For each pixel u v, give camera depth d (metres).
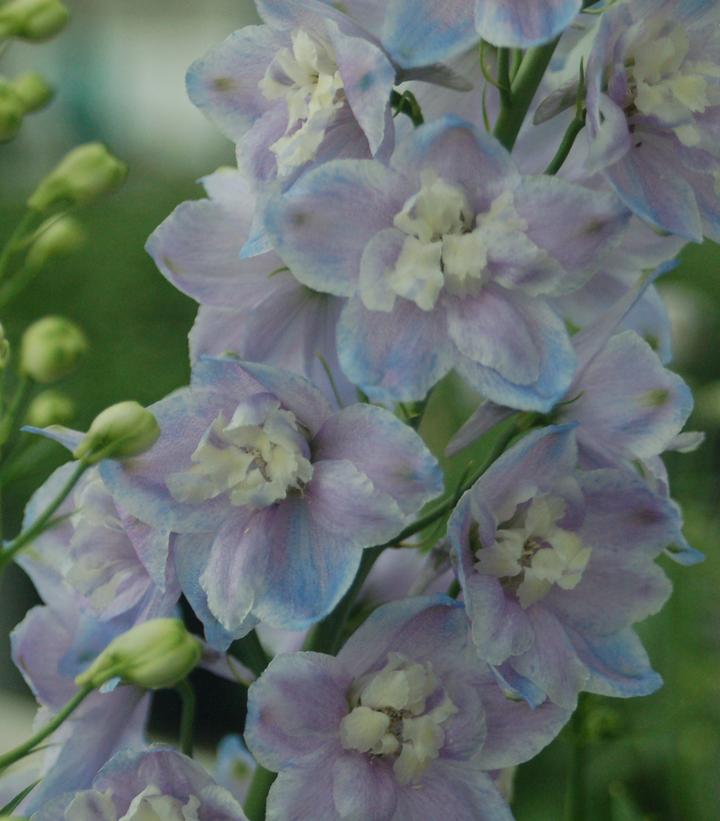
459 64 0.67
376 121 0.64
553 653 0.65
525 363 0.64
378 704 0.65
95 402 1.41
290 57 0.66
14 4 0.70
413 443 0.64
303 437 0.65
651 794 0.83
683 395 0.66
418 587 0.67
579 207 0.64
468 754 0.65
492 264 0.65
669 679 0.84
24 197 1.74
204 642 0.68
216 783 0.65
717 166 0.65
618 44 0.65
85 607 0.67
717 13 0.65
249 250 0.66
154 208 1.62
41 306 1.45
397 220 0.64
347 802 0.64
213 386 0.65
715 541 0.89
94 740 0.67
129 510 0.65
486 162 0.64
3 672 1.26
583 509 0.66
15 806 0.66
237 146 0.67
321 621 0.67
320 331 0.69
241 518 0.65
